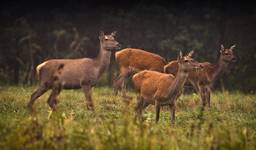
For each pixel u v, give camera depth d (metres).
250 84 97.88
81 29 106.31
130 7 107.25
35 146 33.06
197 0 107.75
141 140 33.09
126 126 34.28
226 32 105.75
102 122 43.50
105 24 106.19
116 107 55.47
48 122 38.38
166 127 45.16
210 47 103.94
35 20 106.31
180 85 47.91
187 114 53.94
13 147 33.09
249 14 107.19
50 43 103.25
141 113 50.31
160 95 47.84
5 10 106.00
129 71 67.19
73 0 107.38
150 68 66.25
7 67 99.69
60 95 61.94
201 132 39.22
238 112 57.62
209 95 62.16
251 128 48.62
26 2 106.62
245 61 101.38
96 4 108.00
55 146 33.25
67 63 53.75
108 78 95.19
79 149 33.25
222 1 107.31
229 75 97.69
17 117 47.28
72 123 38.69
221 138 34.16
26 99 58.06
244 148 34.56
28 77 94.31
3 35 102.38
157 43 104.44
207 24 105.94
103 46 55.19
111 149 32.84
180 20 106.19
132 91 79.44
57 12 107.06
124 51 67.75
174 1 107.31
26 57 100.12
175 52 101.75
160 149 34.12
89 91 53.88
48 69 53.28
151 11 106.25
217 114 54.72
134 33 105.50
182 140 35.84
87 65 54.06
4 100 57.59
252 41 105.31
